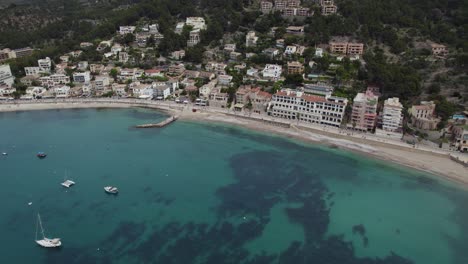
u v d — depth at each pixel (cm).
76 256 10806
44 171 15625
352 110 19238
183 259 10712
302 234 11925
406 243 11606
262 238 11700
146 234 11812
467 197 13925
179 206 13288
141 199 13700
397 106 18438
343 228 12244
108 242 11419
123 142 18562
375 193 14200
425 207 13362
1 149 17662
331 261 10750
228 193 14138
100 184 14650
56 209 13062
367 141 18225
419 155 16850
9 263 10544
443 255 11100
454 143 17012
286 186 14650
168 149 17788
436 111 19138
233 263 10562
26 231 11894
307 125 19988
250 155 17212
